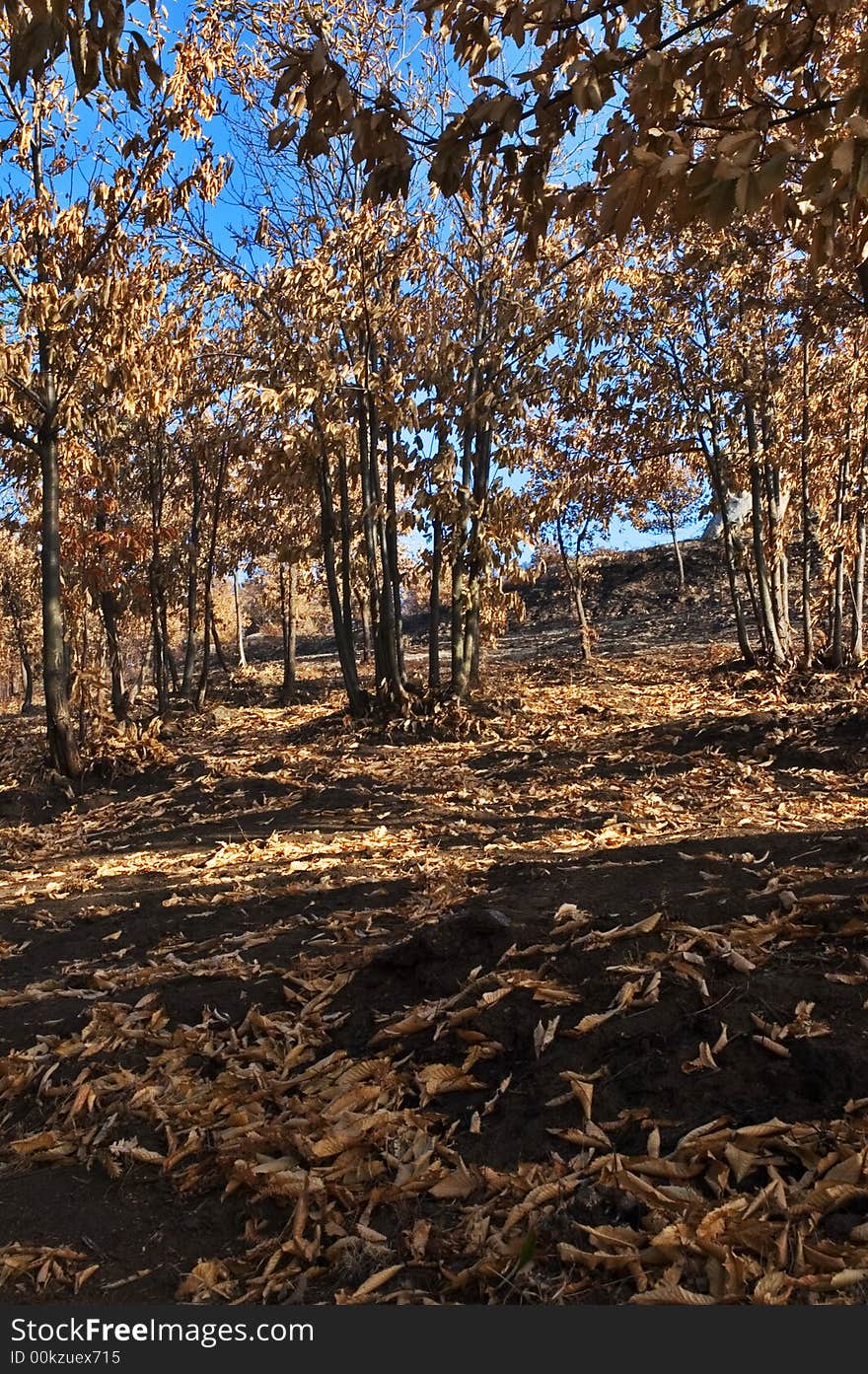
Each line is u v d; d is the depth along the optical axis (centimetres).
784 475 1475
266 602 2286
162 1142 321
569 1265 237
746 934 352
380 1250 253
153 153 931
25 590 2636
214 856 711
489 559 1266
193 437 1639
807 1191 242
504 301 1181
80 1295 252
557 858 571
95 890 659
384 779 968
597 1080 301
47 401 1028
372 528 1267
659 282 1334
